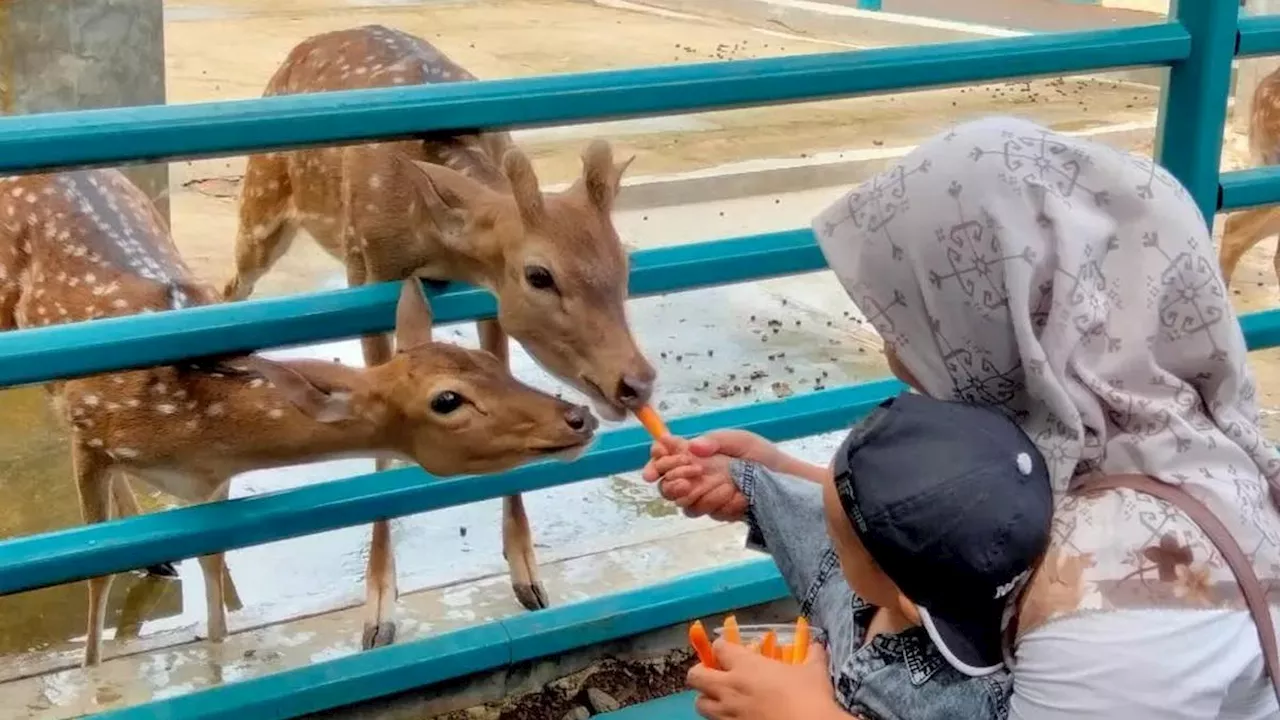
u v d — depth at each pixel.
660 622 3.22
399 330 2.65
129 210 3.56
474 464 2.62
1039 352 1.59
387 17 12.22
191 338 2.44
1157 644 1.52
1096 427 1.61
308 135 2.37
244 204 4.20
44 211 3.42
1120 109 9.38
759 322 5.57
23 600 3.54
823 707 1.78
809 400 3.09
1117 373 1.61
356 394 2.63
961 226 1.63
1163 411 1.60
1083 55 2.92
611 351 2.74
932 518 1.55
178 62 9.80
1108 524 1.58
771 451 2.31
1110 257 1.62
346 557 3.77
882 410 1.67
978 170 1.62
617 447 2.91
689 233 6.64
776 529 2.20
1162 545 1.55
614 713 2.99
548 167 7.39
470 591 3.58
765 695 1.80
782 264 2.91
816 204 7.28
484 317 2.89
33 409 4.65
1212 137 3.05
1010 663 1.64
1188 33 3.00
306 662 3.29
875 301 1.74
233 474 2.87
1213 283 1.62
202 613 3.53
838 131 8.51
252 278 4.37
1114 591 1.54
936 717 1.71
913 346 1.74
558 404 2.60
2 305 3.50
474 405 2.58
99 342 2.37
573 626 3.14
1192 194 3.08
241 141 2.31
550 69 9.88
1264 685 1.58
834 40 11.91
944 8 13.20
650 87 2.60
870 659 1.79
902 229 1.67
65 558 2.45
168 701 2.77
